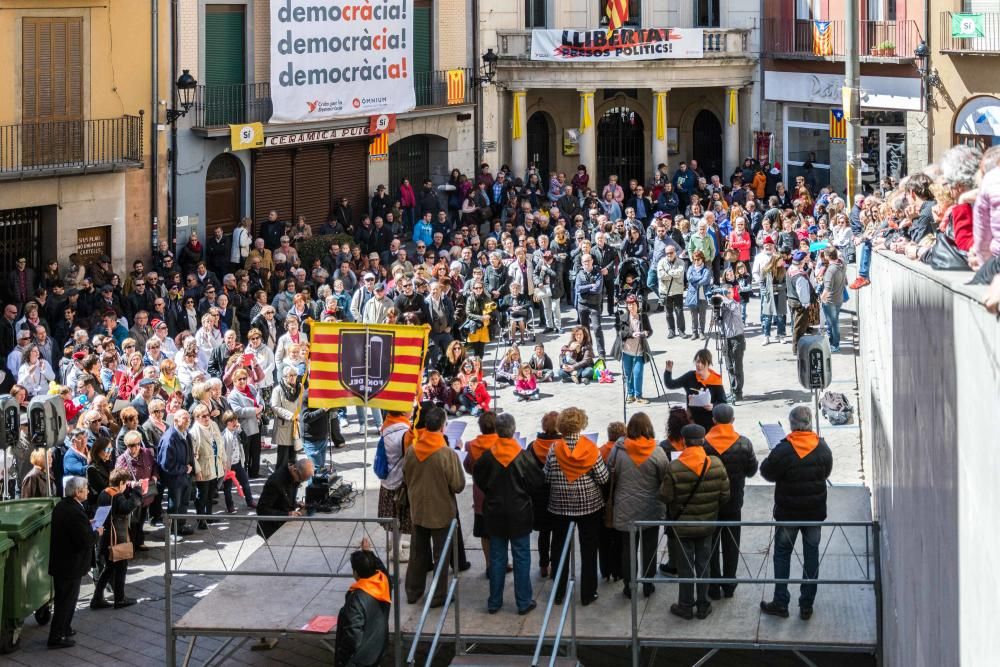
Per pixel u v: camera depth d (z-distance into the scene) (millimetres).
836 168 48938
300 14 40875
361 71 42750
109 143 36594
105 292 32156
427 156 47688
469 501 19828
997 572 6410
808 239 36438
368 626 14477
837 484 21453
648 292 39344
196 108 38938
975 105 44625
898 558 12445
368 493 22391
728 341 27906
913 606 10672
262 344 27328
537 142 52812
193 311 32312
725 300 27828
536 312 36094
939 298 8617
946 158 10273
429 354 30203
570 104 52656
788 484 15555
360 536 19031
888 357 14680
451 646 17578
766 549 17484
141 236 37719
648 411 27719
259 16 40656
